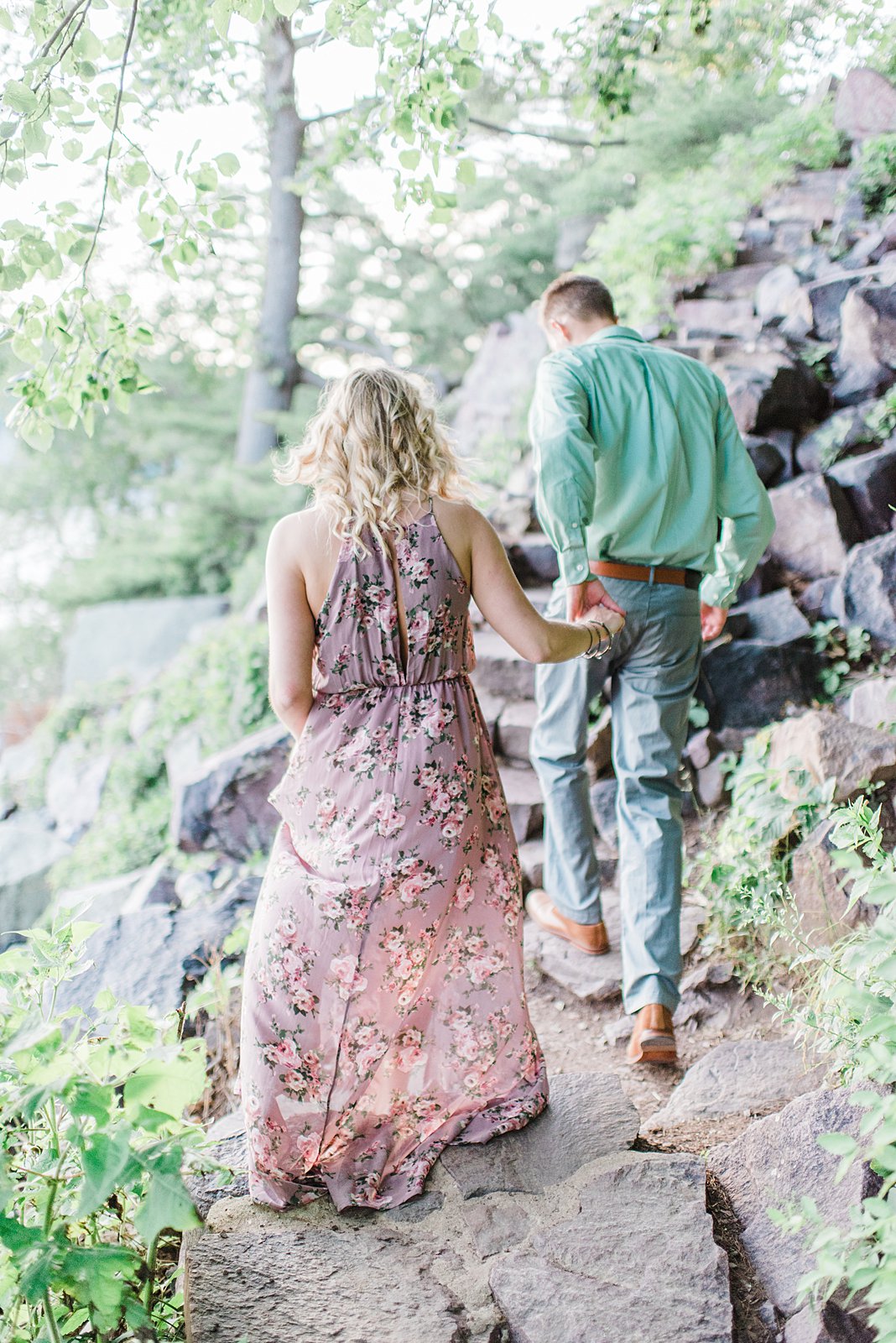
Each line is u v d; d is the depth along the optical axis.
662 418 2.76
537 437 2.70
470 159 2.93
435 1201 2.08
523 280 12.79
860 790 3.06
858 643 4.11
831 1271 1.62
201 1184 2.18
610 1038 3.01
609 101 3.86
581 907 3.21
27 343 2.85
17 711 12.74
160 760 6.92
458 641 2.17
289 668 2.11
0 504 14.51
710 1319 1.78
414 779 2.08
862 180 5.79
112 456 14.27
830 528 4.40
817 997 2.50
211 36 3.24
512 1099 2.27
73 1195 1.94
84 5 2.60
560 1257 1.91
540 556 5.21
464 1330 1.78
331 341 11.78
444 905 2.11
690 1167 2.10
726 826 3.31
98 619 10.43
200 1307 1.83
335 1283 1.89
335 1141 2.14
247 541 11.79
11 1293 1.88
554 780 3.11
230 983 3.08
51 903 6.49
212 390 14.11
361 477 2.05
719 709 4.09
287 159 8.68
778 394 4.85
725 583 3.11
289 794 2.16
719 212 6.21
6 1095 1.85
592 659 2.87
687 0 3.65
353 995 2.05
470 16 2.80
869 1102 1.75
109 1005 2.08
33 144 2.60
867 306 4.86
